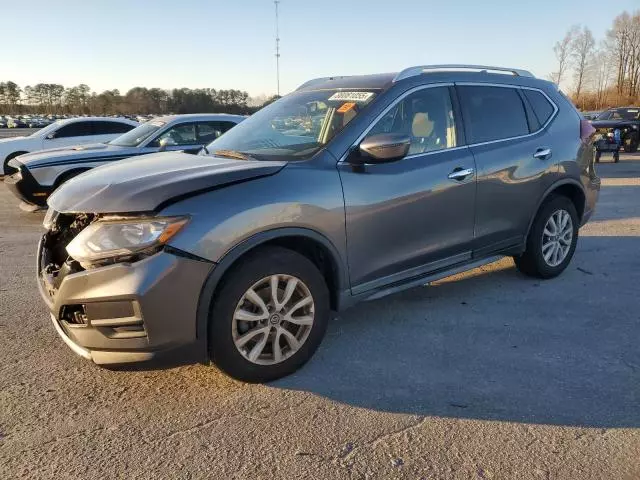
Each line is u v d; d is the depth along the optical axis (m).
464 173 4.01
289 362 3.27
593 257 5.87
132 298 2.71
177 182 2.93
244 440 2.69
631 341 3.76
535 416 2.87
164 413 2.93
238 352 3.06
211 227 2.85
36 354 3.64
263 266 3.05
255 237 2.99
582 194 5.14
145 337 2.78
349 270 3.49
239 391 3.15
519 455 2.55
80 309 2.84
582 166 5.04
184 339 2.86
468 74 4.36
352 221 3.41
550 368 3.39
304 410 2.95
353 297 3.58
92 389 3.19
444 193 3.89
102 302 2.74
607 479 2.38
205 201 2.89
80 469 2.48
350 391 3.14
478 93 4.36
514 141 4.48
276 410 2.95
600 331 3.93
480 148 4.21
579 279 5.11
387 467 2.48
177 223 2.78
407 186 3.67
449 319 4.19
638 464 2.47
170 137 8.88
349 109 3.70
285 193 3.12
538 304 4.47
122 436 2.73
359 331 3.98
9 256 6.19
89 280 2.75
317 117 3.82
